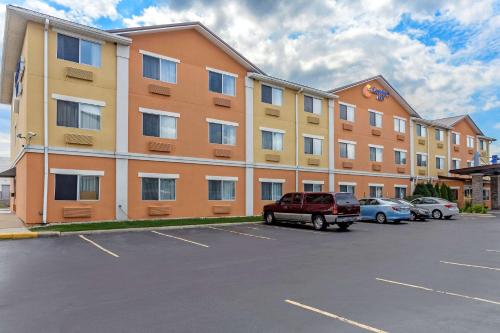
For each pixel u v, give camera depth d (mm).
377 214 22266
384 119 33531
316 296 6734
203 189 21281
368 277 8211
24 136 16312
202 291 7012
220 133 22266
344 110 30109
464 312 5898
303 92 27016
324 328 5203
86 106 17406
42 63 16312
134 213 18562
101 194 17547
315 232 16844
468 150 44312
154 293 6852
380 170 32594
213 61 22188
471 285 7562
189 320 5477
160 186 19609
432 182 38219
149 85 19422
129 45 18844
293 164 26031
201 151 21281
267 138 24766
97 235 14398
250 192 23391
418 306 6191
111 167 17922
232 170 22688
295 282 7738
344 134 29797
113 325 5258
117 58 18422
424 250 11961
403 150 35125
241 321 5453
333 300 6492
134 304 6199
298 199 18688
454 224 21609
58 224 15945
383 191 32750
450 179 39562
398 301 6465
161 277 8078
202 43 21766
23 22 16312
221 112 22328
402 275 8422
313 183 27172
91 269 8766
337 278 8109
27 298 6488
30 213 15602
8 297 6539
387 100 33938
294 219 18641
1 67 22125
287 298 6598
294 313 5812
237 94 23188
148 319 5508
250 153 23547
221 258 10328
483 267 9328
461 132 43469
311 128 27391
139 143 18922
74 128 16953
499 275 8461
